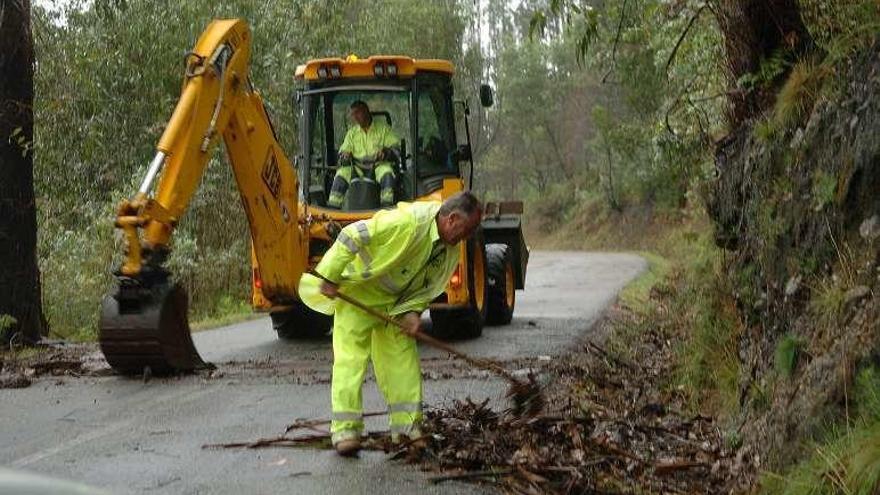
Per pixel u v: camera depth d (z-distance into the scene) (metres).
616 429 7.14
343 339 6.69
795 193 6.42
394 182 12.27
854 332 5.07
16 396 8.90
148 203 9.41
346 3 22.23
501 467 6.17
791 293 6.09
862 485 4.40
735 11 8.03
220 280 19.73
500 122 58.50
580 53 7.74
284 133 20.98
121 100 19.16
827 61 6.56
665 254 34.91
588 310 15.98
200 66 9.91
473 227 6.68
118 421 7.79
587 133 57.41
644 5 10.41
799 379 5.50
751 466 5.86
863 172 5.57
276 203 11.25
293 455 6.63
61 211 19.06
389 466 6.35
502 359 10.53
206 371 10.03
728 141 8.25
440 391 8.73
